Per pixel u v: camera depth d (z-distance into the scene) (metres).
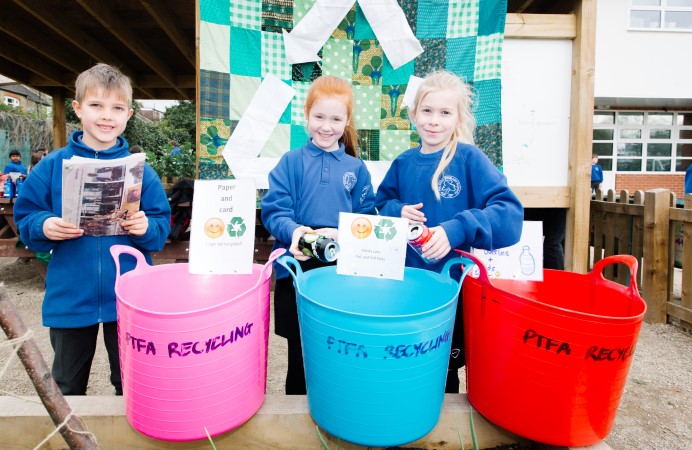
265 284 0.96
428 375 0.84
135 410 0.85
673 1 10.93
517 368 0.87
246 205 1.01
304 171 1.51
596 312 1.11
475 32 2.48
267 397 1.03
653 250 3.16
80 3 3.79
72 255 1.42
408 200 1.42
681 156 12.45
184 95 7.51
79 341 1.44
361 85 2.54
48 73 6.01
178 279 1.14
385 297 1.15
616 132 12.41
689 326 2.98
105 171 1.29
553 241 2.95
